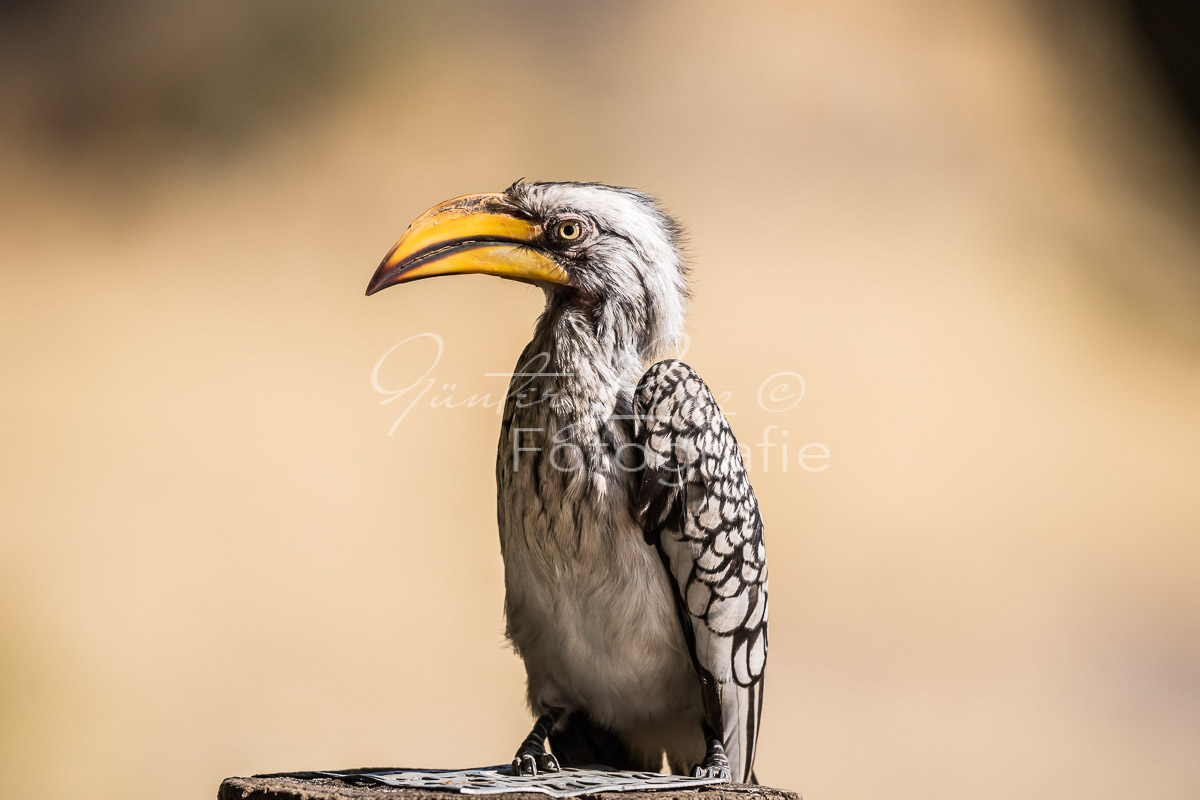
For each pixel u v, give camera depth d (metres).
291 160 22.47
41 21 24.48
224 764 11.46
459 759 11.44
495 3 24.31
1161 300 20.42
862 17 23.56
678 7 23.81
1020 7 24.59
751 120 21.98
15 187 21.92
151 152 22.72
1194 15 24.72
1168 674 13.26
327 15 24.36
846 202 20.80
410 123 22.61
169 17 24.66
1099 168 22.92
